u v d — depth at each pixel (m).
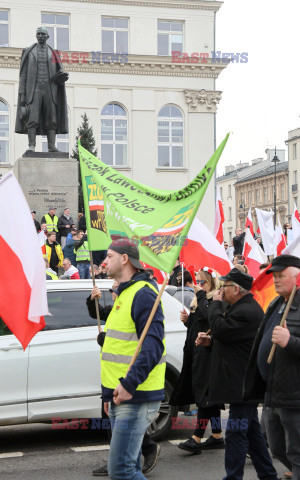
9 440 8.33
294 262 5.21
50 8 39.88
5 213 5.83
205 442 7.72
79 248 17.36
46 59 18.42
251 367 5.58
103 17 40.84
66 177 18.62
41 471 6.89
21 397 7.51
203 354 7.21
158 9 41.22
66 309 7.89
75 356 7.71
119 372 4.92
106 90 40.28
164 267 5.02
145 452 6.67
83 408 7.68
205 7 41.56
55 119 18.56
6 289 5.77
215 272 7.46
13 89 38.78
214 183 40.72
